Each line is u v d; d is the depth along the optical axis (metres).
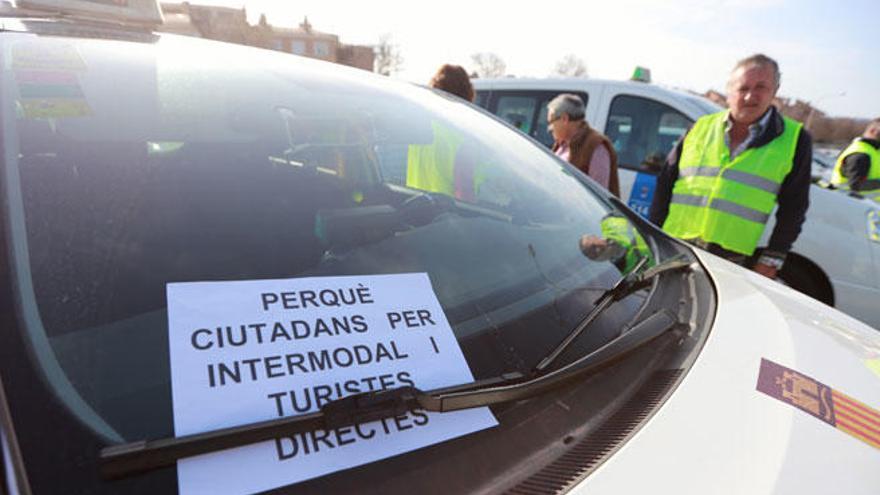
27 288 0.66
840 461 0.73
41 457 0.53
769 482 0.66
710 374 0.86
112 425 0.58
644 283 1.18
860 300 2.99
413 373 0.77
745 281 1.31
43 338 0.62
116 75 1.08
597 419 0.77
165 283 0.76
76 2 1.18
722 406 0.79
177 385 0.64
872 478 0.73
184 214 0.90
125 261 0.76
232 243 0.89
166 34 1.37
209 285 0.78
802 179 2.35
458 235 1.17
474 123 1.75
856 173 4.33
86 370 0.62
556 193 1.51
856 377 0.95
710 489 0.64
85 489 0.52
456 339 0.85
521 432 0.73
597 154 3.01
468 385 0.77
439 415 0.71
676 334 1.00
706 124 2.58
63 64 1.02
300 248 0.94
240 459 0.59
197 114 1.13
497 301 0.98
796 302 1.27
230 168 1.06
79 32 1.14
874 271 2.95
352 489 0.60
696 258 1.37
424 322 0.86
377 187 1.30
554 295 1.05
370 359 0.76
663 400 0.80
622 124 3.83
